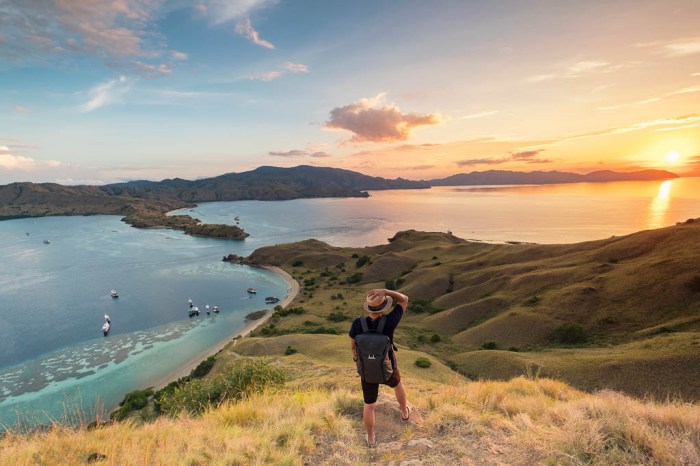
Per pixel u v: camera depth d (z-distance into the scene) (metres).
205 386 16.94
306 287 138.75
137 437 6.07
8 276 159.12
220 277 155.88
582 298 76.56
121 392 59.50
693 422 5.08
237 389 15.43
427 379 43.38
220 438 5.79
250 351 64.19
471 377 53.44
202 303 118.69
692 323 58.88
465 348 70.44
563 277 89.81
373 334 5.21
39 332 91.38
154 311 109.81
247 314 106.94
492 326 75.19
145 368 69.25
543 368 49.66
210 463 4.90
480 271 117.69
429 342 74.69
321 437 5.84
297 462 4.88
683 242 87.25
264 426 6.22
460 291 101.94
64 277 156.25
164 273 163.50
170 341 84.94
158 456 5.09
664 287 70.88
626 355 48.03
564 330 67.12
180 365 70.69
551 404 7.21
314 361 46.41
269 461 5.01
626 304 71.19
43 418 50.78
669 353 45.25
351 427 6.09
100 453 5.39
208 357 70.56
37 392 59.75
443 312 91.56
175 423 7.20
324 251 190.12
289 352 61.03
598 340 63.81
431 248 168.88
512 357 55.69
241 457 5.05
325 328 86.19
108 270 169.88
